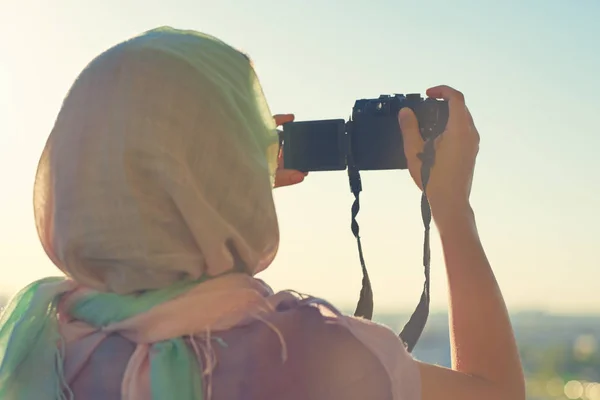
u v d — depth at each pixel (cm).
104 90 95
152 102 92
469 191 111
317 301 95
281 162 127
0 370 98
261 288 97
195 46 98
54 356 96
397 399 91
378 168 123
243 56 105
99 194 92
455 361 101
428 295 106
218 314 92
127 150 91
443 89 117
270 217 97
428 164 108
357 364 91
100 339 95
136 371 90
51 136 98
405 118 115
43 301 100
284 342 91
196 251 92
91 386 93
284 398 89
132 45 98
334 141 123
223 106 95
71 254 94
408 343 105
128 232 91
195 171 92
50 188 98
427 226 108
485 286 103
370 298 117
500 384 98
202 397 89
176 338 91
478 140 115
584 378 2552
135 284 93
